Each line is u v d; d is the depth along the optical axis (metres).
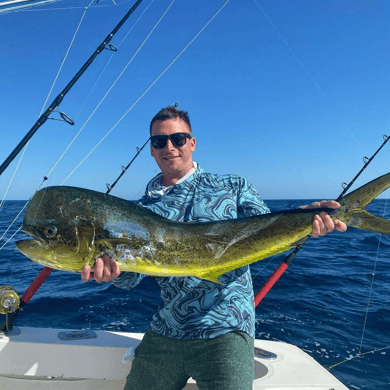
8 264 8.98
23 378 2.30
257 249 1.74
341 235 17.75
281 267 2.54
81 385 2.32
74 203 1.66
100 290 6.29
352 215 1.69
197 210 1.89
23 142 2.19
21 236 14.67
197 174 2.05
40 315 5.00
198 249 1.73
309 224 1.70
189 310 1.73
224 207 1.90
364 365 3.63
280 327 4.59
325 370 2.30
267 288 2.56
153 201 2.04
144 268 1.71
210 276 1.73
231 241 1.74
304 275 7.61
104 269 1.62
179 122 2.00
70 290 6.29
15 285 6.80
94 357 2.35
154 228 1.73
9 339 2.38
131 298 5.79
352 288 6.68
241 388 1.53
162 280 1.84
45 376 2.31
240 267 1.78
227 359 1.59
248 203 1.95
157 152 2.00
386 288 6.70
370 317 4.99
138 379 1.84
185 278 1.76
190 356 1.69
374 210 31.53
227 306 1.70
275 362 2.39
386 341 4.20
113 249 1.66
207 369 1.62
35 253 1.67
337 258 10.27
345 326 4.66
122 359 2.35
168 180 2.06
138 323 4.73
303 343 4.13
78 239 1.64
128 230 1.69
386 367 3.59
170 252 1.72
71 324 4.67
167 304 1.80
